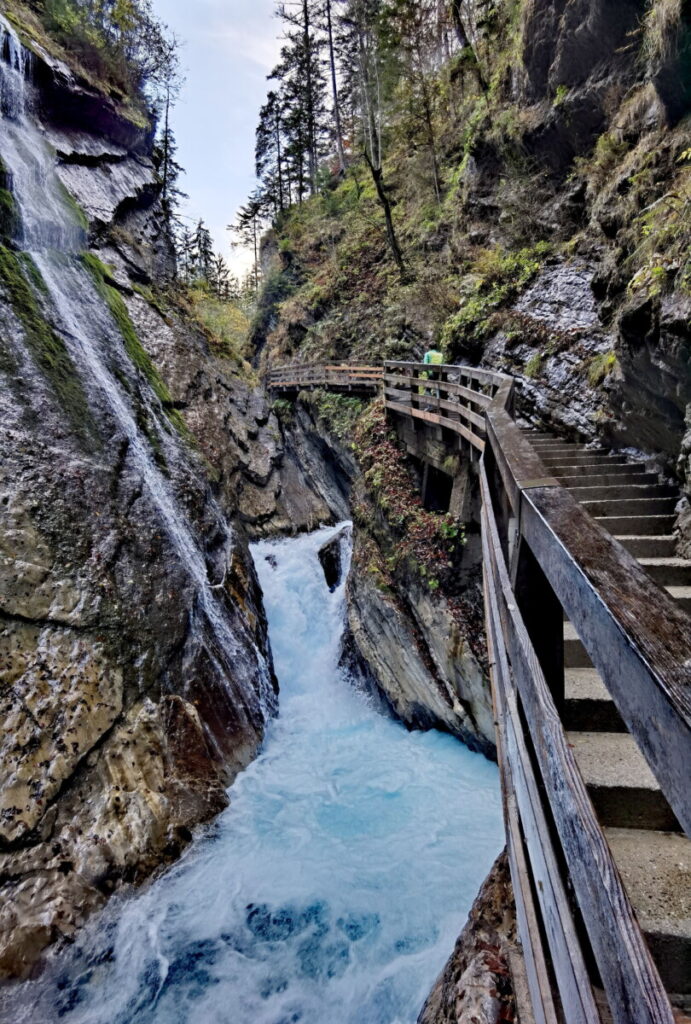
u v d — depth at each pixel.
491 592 3.64
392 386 11.35
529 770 1.89
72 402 7.48
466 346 10.84
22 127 10.61
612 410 5.69
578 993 1.19
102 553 6.62
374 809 6.35
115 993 4.24
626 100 8.18
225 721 7.14
